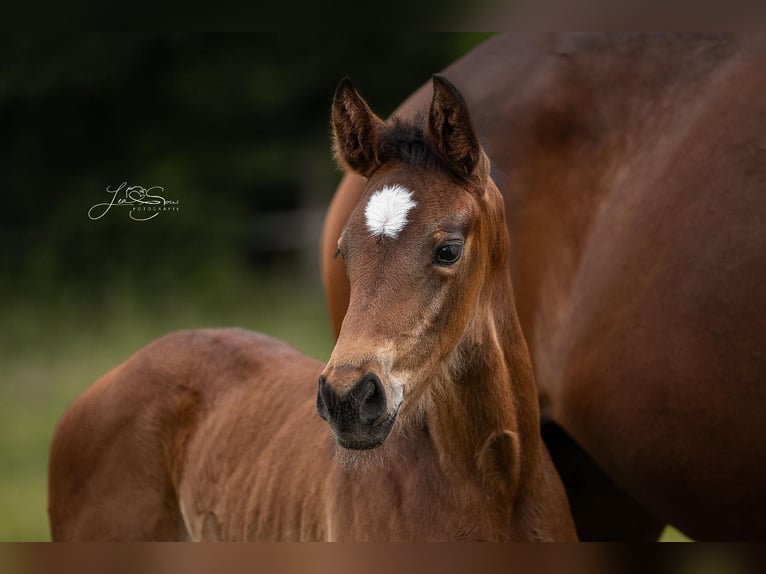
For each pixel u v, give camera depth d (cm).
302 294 2214
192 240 2389
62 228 2416
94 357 1808
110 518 785
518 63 733
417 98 745
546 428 735
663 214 643
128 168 2573
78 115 2603
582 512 758
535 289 709
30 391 1659
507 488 608
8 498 1255
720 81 647
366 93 2545
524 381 622
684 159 644
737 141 620
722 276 605
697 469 629
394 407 528
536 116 712
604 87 695
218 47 2517
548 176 709
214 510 745
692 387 616
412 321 536
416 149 569
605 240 674
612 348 655
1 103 2561
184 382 795
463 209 555
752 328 592
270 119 2595
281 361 788
